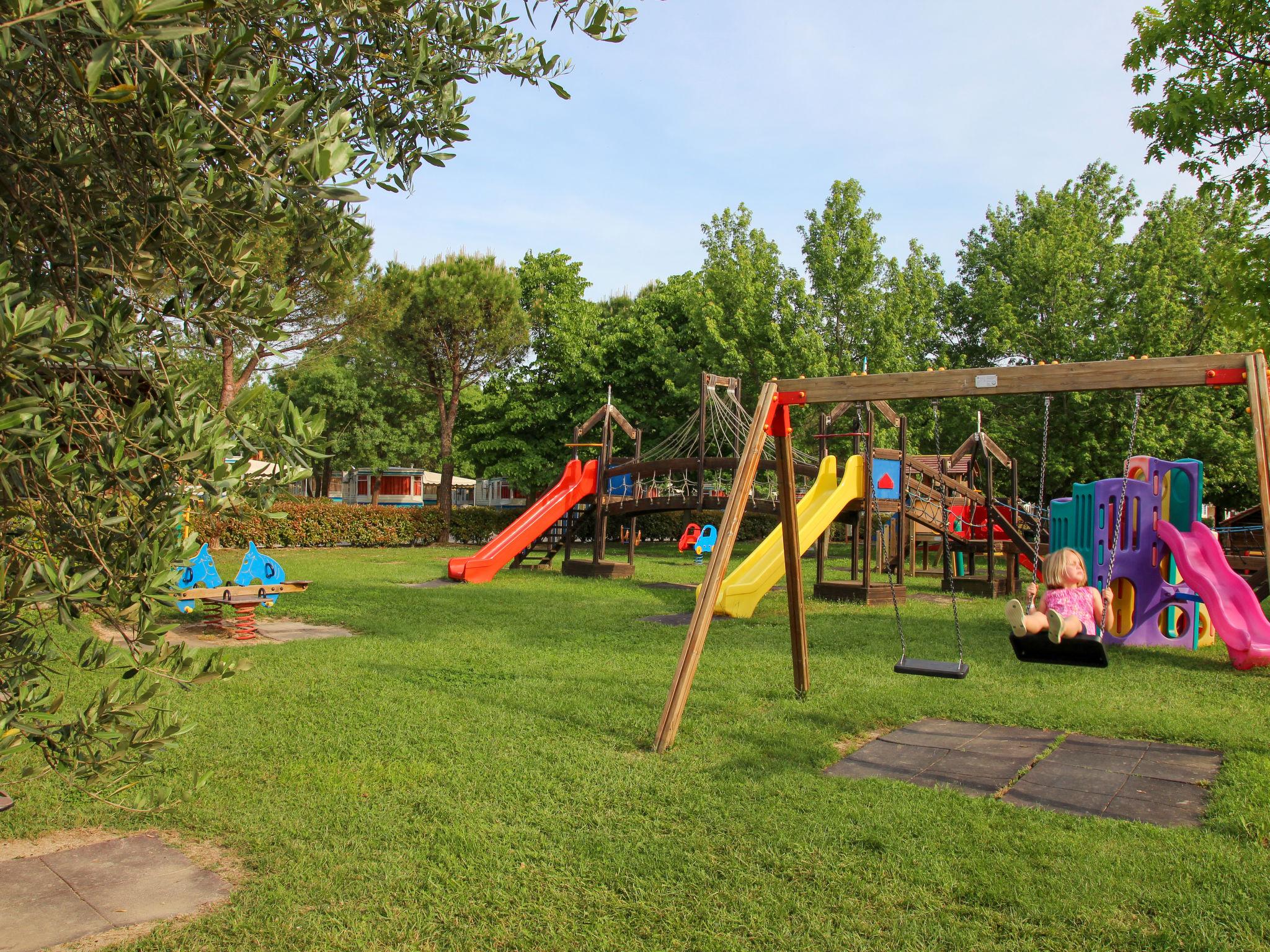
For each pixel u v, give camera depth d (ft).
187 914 10.90
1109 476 73.77
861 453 52.70
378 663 27.04
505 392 106.63
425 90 10.58
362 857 12.43
